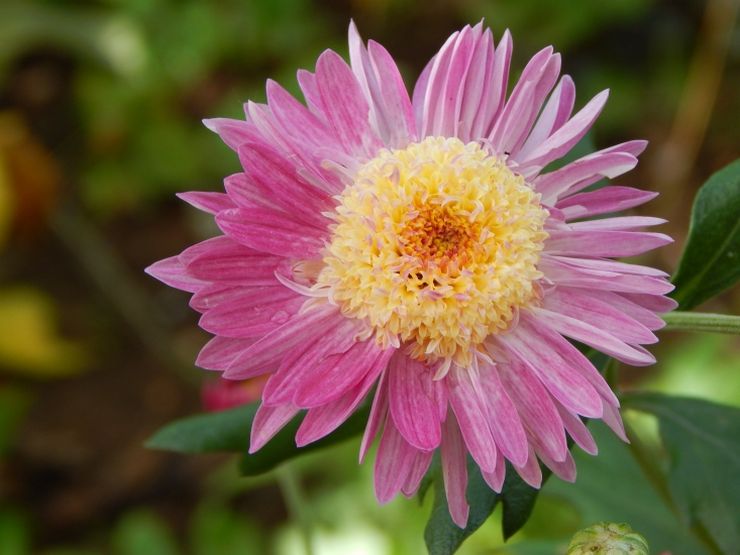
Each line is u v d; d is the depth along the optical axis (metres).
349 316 0.19
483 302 0.19
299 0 0.51
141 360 0.47
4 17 0.51
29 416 0.45
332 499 0.37
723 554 0.21
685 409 0.21
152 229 0.49
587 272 0.18
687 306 0.20
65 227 0.48
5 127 0.49
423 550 0.35
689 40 0.49
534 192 0.19
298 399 0.18
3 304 0.47
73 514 0.43
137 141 0.49
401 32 0.52
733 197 0.20
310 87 0.19
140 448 0.44
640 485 0.26
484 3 0.50
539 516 0.32
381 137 0.19
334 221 0.19
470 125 0.19
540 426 0.18
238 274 0.18
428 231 0.19
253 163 0.18
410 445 0.18
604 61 0.50
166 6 0.50
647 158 0.48
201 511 0.43
